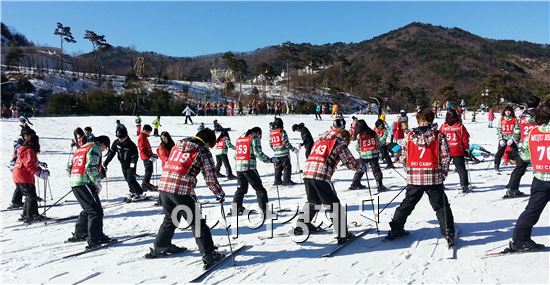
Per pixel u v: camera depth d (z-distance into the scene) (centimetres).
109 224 753
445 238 578
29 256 592
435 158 559
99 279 505
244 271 514
